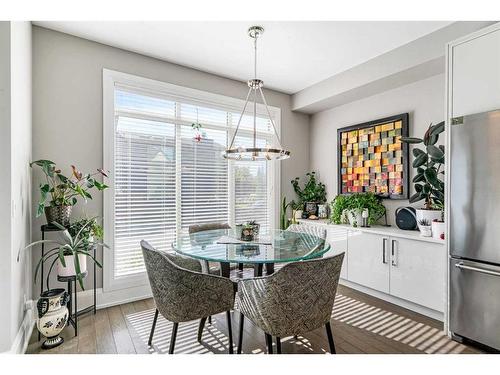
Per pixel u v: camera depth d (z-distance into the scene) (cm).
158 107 325
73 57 272
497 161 196
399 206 337
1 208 174
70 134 270
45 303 204
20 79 204
